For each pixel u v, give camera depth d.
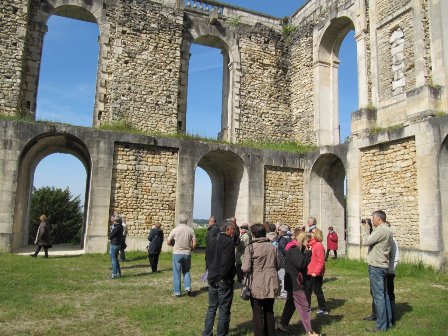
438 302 7.20
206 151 14.62
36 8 14.86
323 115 16.98
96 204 12.80
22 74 14.06
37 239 11.61
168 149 14.18
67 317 5.73
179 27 16.70
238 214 15.73
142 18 16.09
